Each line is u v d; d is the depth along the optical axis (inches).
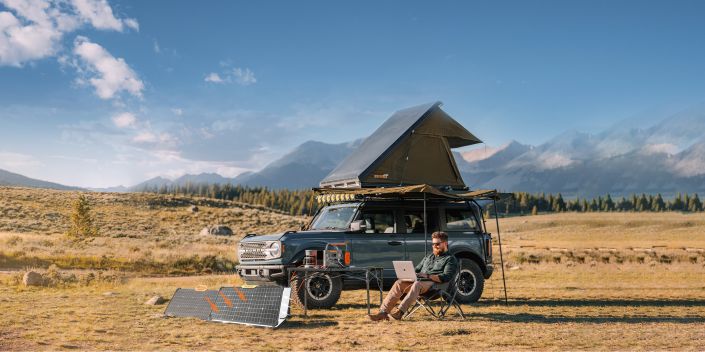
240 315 340.5
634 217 6771.7
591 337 294.5
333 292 418.9
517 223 6441.9
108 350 256.5
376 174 514.0
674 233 5251.0
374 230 457.4
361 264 442.6
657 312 421.4
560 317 381.1
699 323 355.3
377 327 327.3
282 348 267.3
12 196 2871.6
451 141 577.9
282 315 330.6
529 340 285.6
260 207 4111.7
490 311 415.2
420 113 537.0
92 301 436.8
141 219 2790.4
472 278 477.4
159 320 347.9
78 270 948.6
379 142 542.0
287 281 424.2
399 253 455.8
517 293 593.0
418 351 260.8
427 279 361.7
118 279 693.9
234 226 2893.7
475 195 466.6
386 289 456.4
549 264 1232.2
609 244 3430.1
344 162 568.4
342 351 261.3
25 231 2116.1
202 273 1085.8
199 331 311.4
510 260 1406.3
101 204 3036.4
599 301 504.1
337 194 472.7
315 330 317.1
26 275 597.3
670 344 276.1
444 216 484.1
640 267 1132.5
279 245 421.4
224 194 7691.9
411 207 475.5
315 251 415.5
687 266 1166.3
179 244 1843.0
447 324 338.3
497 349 264.4
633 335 301.3
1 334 286.0
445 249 374.9
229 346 270.2
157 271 1053.8
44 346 259.9
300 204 6087.6
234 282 706.2
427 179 535.8
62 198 3016.7
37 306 398.0
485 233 494.3
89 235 1798.7
